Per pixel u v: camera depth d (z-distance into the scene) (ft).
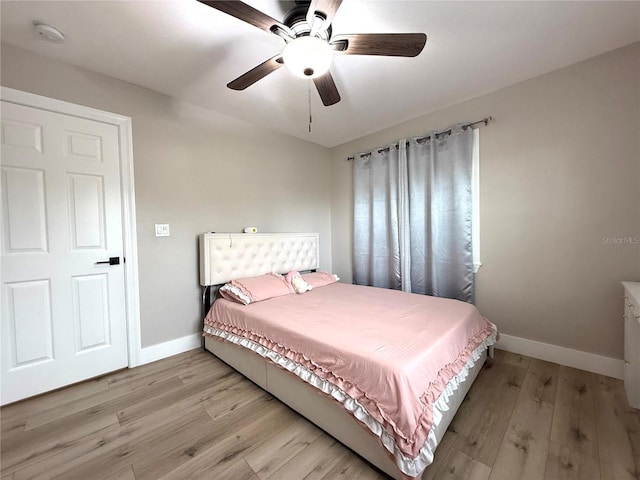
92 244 6.81
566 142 6.97
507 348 8.05
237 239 9.04
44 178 6.17
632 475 3.93
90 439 4.78
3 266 5.74
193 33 5.48
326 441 4.72
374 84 7.54
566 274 7.10
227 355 7.43
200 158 8.66
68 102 6.41
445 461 4.21
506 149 7.87
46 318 6.22
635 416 5.11
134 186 7.36
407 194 9.96
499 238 8.10
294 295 8.66
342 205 12.64
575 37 5.83
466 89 7.88
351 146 12.08
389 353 4.40
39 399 5.95
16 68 5.82
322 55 4.57
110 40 5.66
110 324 7.07
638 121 6.12
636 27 5.56
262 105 8.62
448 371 4.76
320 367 4.86
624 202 6.33
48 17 5.01
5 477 4.05
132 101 7.33
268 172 10.56
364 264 11.55
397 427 3.69
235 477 4.02
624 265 6.38
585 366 6.86
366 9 4.95
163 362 7.67
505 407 5.46
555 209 7.18
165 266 7.97
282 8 4.94
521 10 5.06
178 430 4.99
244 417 5.34
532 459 4.23
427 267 9.53
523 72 7.11
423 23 5.33
